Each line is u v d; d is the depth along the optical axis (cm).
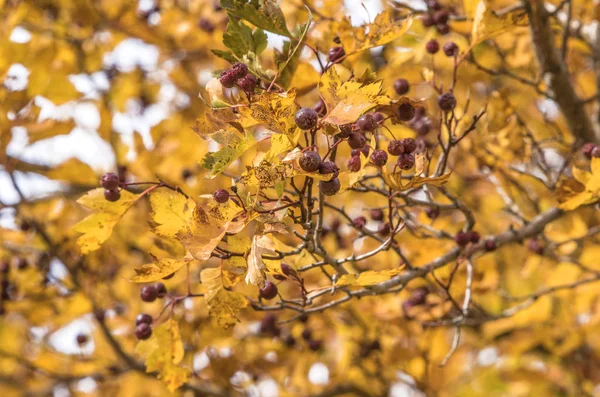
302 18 340
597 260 427
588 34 413
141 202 418
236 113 206
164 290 276
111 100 497
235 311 229
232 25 222
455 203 288
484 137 343
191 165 401
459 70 382
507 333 529
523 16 276
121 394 481
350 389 474
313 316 402
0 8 416
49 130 366
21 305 415
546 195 423
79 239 235
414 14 345
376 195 418
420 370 425
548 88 367
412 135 319
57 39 452
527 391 572
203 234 191
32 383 557
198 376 419
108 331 423
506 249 504
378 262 369
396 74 339
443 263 298
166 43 480
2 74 372
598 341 511
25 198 386
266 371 431
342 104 190
